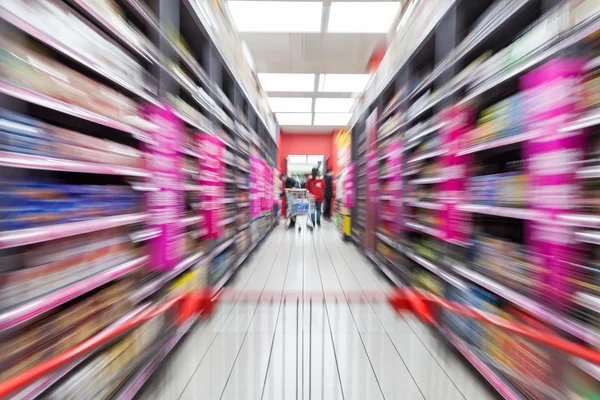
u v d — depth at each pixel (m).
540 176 1.21
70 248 1.11
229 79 3.52
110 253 1.30
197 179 2.42
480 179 1.71
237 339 2.09
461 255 1.90
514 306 1.48
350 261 4.53
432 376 1.71
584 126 1.01
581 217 1.04
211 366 1.78
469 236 1.84
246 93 4.32
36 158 0.89
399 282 3.00
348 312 2.54
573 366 1.12
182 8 2.10
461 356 1.85
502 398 1.51
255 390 1.58
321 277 3.71
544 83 1.18
